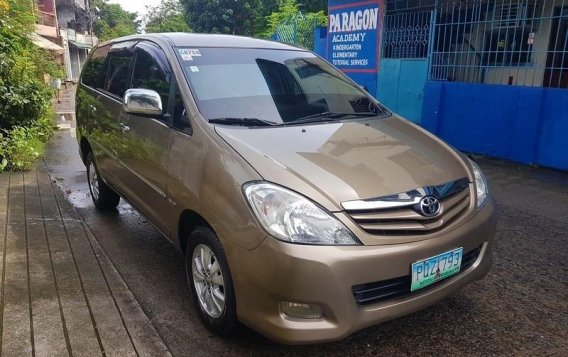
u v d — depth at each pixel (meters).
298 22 13.63
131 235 4.56
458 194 2.83
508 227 4.85
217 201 2.65
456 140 8.63
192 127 3.10
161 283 3.62
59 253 3.88
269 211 2.40
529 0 7.85
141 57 4.11
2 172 6.50
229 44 3.86
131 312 3.04
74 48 43.34
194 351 2.79
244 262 2.46
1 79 7.59
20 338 2.69
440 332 3.02
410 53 9.45
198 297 3.01
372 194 2.47
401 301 2.52
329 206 2.40
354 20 10.53
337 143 2.98
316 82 3.88
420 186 2.62
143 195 3.71
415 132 3.49
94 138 4.83
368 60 10.34
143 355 2.62
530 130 7.46
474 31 8.25
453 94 8.55
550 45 8.07
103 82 4.86
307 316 2.38
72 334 2.76
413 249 2.47
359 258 2.34
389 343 2.91
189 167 2.97
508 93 7.69
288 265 2.30
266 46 4.04
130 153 3.87
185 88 3.30
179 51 3.60
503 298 3.43
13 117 7.98
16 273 3.49
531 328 3.07
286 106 3.45
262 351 2.80
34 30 11.03
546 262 4.04
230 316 2.68
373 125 3.45
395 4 9.62
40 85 8.98
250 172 2.58
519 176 6.92
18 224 4.47
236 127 3.05
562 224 4.95
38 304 3.07
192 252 3.02
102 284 3.39
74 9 41.03
